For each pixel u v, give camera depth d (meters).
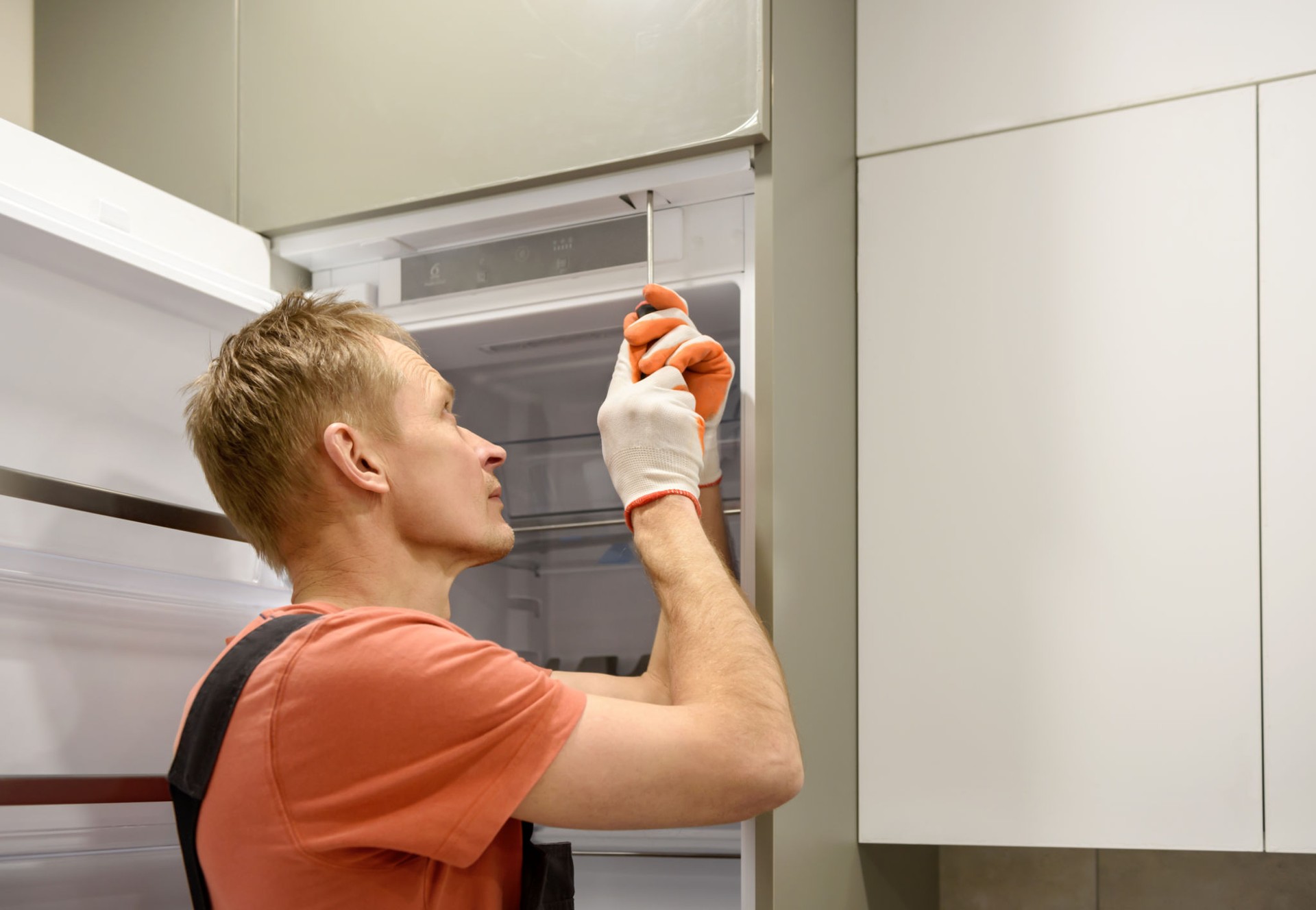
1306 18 1.29
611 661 1.40
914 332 1.42
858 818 1.36
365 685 0.76
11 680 1.02
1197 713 1.24
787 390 1.22
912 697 1.36
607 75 1.25
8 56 1.60
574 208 1.30
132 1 1.55
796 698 1.19
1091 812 1.27
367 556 0.92
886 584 1.39
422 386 0.97
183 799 0.81
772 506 1.16
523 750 0.76
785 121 1.24
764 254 1.20
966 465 1.38
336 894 0.77
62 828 1.06
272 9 1.45
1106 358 1.33
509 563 1.48
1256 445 1.25
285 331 0.95
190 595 1.22
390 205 1.34
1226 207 1.30
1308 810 1.18
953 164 1.43
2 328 1.04
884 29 1.50
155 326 1.21
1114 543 1.30
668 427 1.05
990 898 1.68
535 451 1.49
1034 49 1.41
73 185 1.13
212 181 1.46
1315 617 1.20
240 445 0.92
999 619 1.34
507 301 1.35
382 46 1.38
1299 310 1.25
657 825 0.80
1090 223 1.36
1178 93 1.34
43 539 1.04
